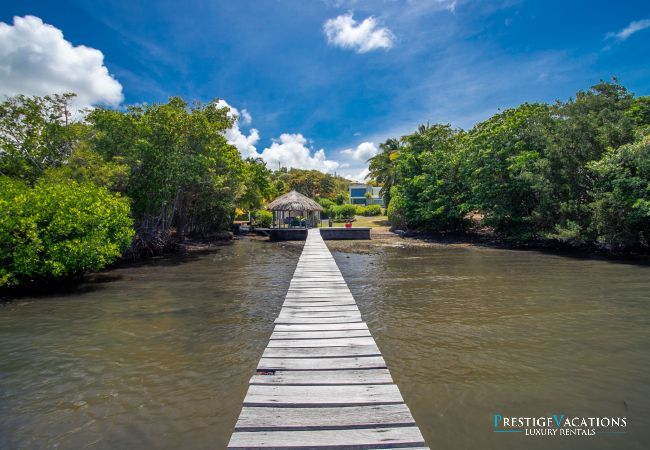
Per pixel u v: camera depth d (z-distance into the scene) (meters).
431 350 5.88
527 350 5.82
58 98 15.48
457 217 26.23
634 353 5.66
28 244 9.68
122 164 16.62
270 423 3.39
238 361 5.57
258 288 10.84
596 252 17.25
